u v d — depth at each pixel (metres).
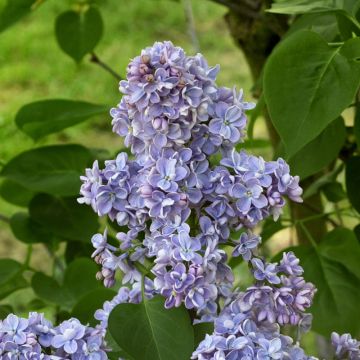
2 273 0.97
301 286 0.67
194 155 0.65
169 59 0.63
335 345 0.73
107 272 0.68
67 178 0.97
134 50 3.81
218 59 3.54
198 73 0.65
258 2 1.07
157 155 0.65
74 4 1.16
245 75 3.34
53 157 0.98
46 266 2.46
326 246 0.88
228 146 0.66
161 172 0.64
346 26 0.79
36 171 0.97
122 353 0.72
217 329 0.66
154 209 0.64
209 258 0.64
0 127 3.23
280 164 0.64
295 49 0.71
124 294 0.72
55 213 0.98
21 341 0.66
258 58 1.09
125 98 0.65
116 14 4.07
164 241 0.65
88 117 0.96
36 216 0.98
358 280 0.87
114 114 0.68
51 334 0.68
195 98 0.64
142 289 0.67
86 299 0.80
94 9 1.14
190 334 0.66
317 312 0.86
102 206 0.66
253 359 0.64
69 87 3.57
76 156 0.98
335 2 0.79
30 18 4.16
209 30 3.82
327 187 0.98
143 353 0.65
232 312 0.68
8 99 3.51
